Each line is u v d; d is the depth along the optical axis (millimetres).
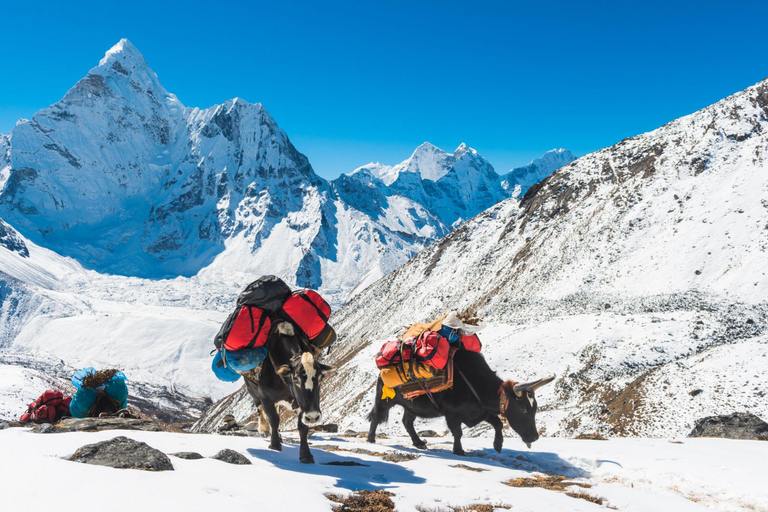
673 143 108688
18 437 6113
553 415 40531
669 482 7125
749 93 105000
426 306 125750
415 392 8453
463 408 8219
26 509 3771
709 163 94250
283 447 7648
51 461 4859
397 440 10289
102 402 9344
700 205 84750
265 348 6914
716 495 6582
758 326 51125
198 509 4156
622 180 110062
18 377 101938
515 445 9961
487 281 115500
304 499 4887
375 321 143625
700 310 58500
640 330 52000
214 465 5805
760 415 29406
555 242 105375
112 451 5457
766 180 79938
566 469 8039
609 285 78125
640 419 33781
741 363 35844
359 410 54750
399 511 5055
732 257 68875
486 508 5367
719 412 30906
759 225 71562
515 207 144375
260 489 5012
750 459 8031
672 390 35781
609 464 7910
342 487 5680
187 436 7625
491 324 78062
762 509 6062
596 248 90750
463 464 7574
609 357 47219
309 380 5988
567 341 54438
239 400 112438
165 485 4621
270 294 7074
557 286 86562
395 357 8461
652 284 72188
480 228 151875
